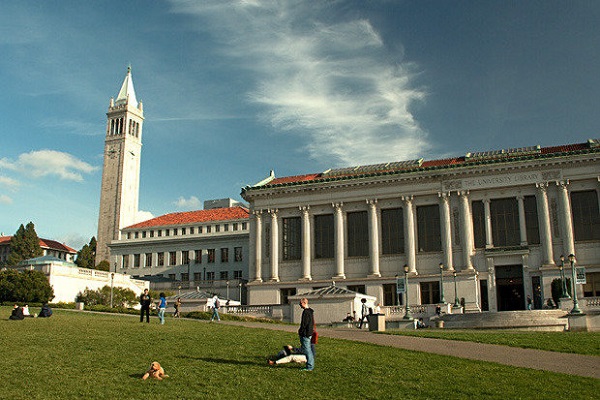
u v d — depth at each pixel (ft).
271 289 307.58
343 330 161.99
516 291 270.05
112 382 80.02
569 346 119.34
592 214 265.13
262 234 318.24
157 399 73.15
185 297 283.38
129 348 104.68
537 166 271.90
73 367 88.07
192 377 82.99
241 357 97.50
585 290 257.75
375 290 289.53
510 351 112.16
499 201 279.90
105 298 306.14
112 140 589.32
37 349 101.65
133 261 444.14
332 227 307.78
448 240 280.51
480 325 198.39
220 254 418.10
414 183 291.58
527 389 79.30
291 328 162.71
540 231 267.39
